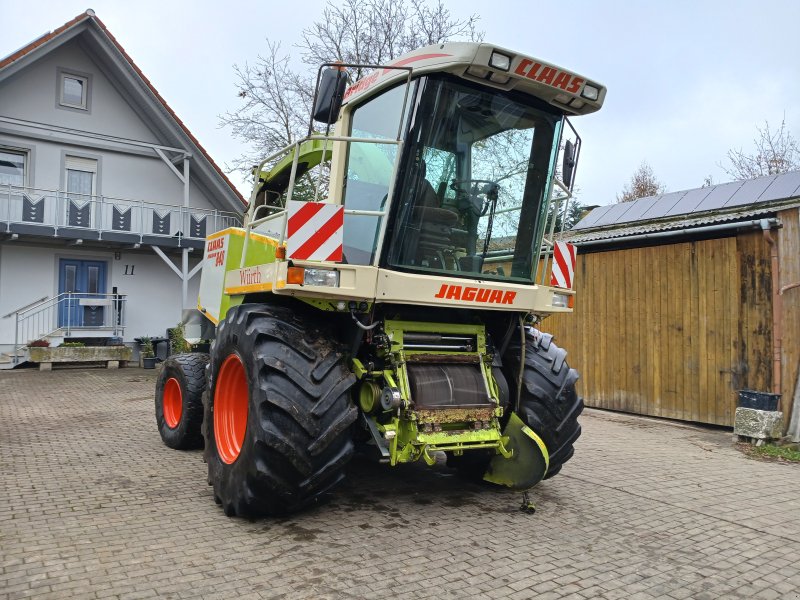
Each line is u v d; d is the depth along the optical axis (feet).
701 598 10.03
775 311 24.91
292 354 12.37
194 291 61.11
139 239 53.78
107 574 10.04
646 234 28.84
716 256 27.07
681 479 18.12
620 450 22.18
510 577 10.46
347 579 10.10
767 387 25.09
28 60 50.67
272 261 13.71
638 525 13.60
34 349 47.83
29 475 16.35
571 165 15.20
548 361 15.35
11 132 51.75
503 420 15.16
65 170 54.70
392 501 14.62
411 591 9.77
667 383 28.73
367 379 13.47
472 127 13.79
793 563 11.67
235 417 14.12
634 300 30.35
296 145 12.55
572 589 10.12
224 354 13.99
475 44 12.35
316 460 12.08
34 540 11.49
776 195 31.53
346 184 14.61
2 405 29.66
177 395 20.10
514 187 14.66
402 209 13.14
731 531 13.44
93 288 56.13
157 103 55.88
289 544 11.58
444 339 14.20
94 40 53.78
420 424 12.80
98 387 37.65
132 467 17.35
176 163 59.72
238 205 60.39
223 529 12.32
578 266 33.19
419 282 13.02
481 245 14.42
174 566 10.42
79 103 55.83
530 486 14.15
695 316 27.76
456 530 12.71
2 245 51.49
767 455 22.16
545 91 13.74
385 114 13.65
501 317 15.46
